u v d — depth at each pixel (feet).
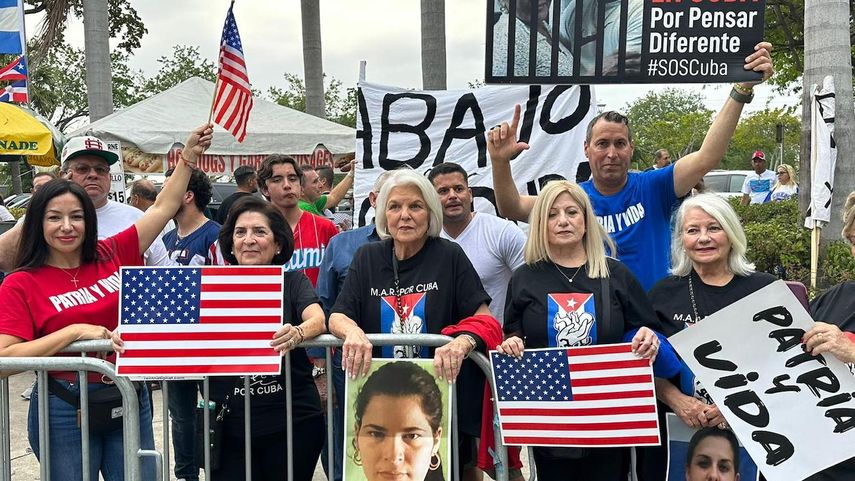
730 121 12.08
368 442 10.06
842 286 10.58
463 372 11.00
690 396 10.25
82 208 10.43
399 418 10.05
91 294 10.59
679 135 163.32
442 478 9.98
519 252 13.12
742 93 12.00
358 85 19.38
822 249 28.84
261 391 10.67
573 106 18.43
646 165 134.10
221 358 10.16
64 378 10.43
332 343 10.39
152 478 10.98
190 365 10.12
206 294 10.24
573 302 10.30
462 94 18.99
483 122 18.89
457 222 13.34
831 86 26.84
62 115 121.80
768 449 9.57
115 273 10.91
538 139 18.51
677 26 12.21
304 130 35.40
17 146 32.63
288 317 10.87
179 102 34.24
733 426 9.66
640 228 12.71
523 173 18.52
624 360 9.93
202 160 33.71
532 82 12.79
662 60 12.32
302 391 11.00
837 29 28.37
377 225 11.07
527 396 10.23
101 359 10.37
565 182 10.85
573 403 10.07
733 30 12.05
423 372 10.05
